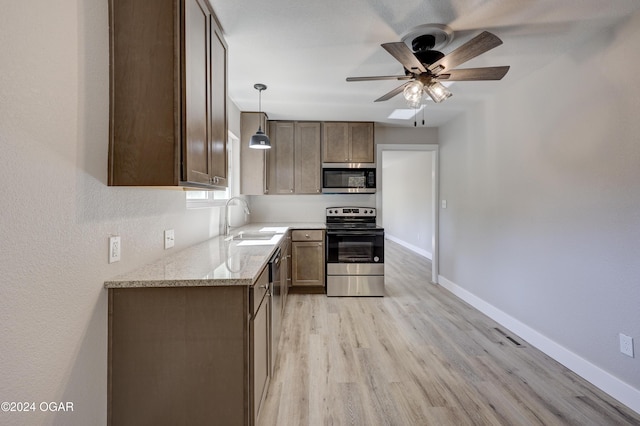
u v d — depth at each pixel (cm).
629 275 184
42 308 101
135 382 138
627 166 184
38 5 98
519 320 279
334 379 210
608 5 175
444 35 205
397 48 176
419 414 176
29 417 97
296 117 412
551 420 172
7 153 88
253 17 187
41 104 99
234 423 140
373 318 318
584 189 213
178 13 136
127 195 149
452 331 288
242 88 306
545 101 248
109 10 134
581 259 216
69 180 112
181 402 139
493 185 319
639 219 179
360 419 172
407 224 788
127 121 135
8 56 88
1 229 87
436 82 213
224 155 201
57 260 107
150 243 171
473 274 357
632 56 181
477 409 181
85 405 122
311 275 397
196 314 138
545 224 249
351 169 421
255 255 195
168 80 136
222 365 139
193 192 266
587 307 212
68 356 113
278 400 188
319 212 464
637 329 180
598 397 193
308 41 216
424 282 459
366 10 182
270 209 460
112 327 137
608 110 196
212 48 176
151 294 137
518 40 212
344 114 396
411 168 756
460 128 389
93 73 125
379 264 388
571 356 223
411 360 235
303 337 273
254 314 148
